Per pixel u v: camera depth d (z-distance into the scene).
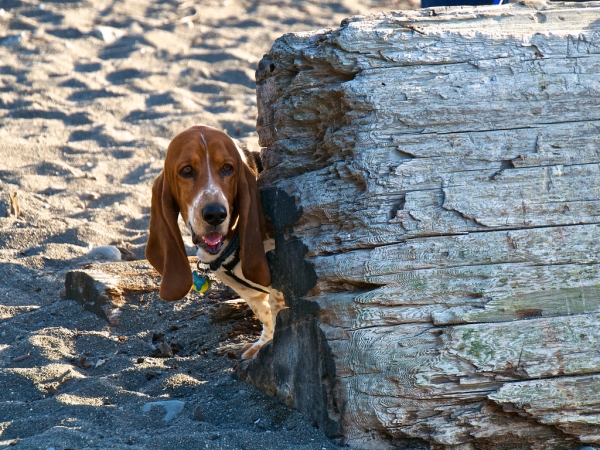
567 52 4.00
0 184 9.82
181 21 16.88
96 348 5.93
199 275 5.61
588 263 3.90
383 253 3.91
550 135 3.96
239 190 4.84
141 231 8.84
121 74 14.33
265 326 5.67
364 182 3.99
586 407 3.84
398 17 4.06
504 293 3.86
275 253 4.66
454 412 3.86
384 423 3.88
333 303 4.00
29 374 5.23
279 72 4.49
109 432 4.30
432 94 3.96
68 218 8.95
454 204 3.89
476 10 4.11
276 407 4.52
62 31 15.91
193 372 5.45
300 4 18.52
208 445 4.03
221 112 12.86
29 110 12.52
